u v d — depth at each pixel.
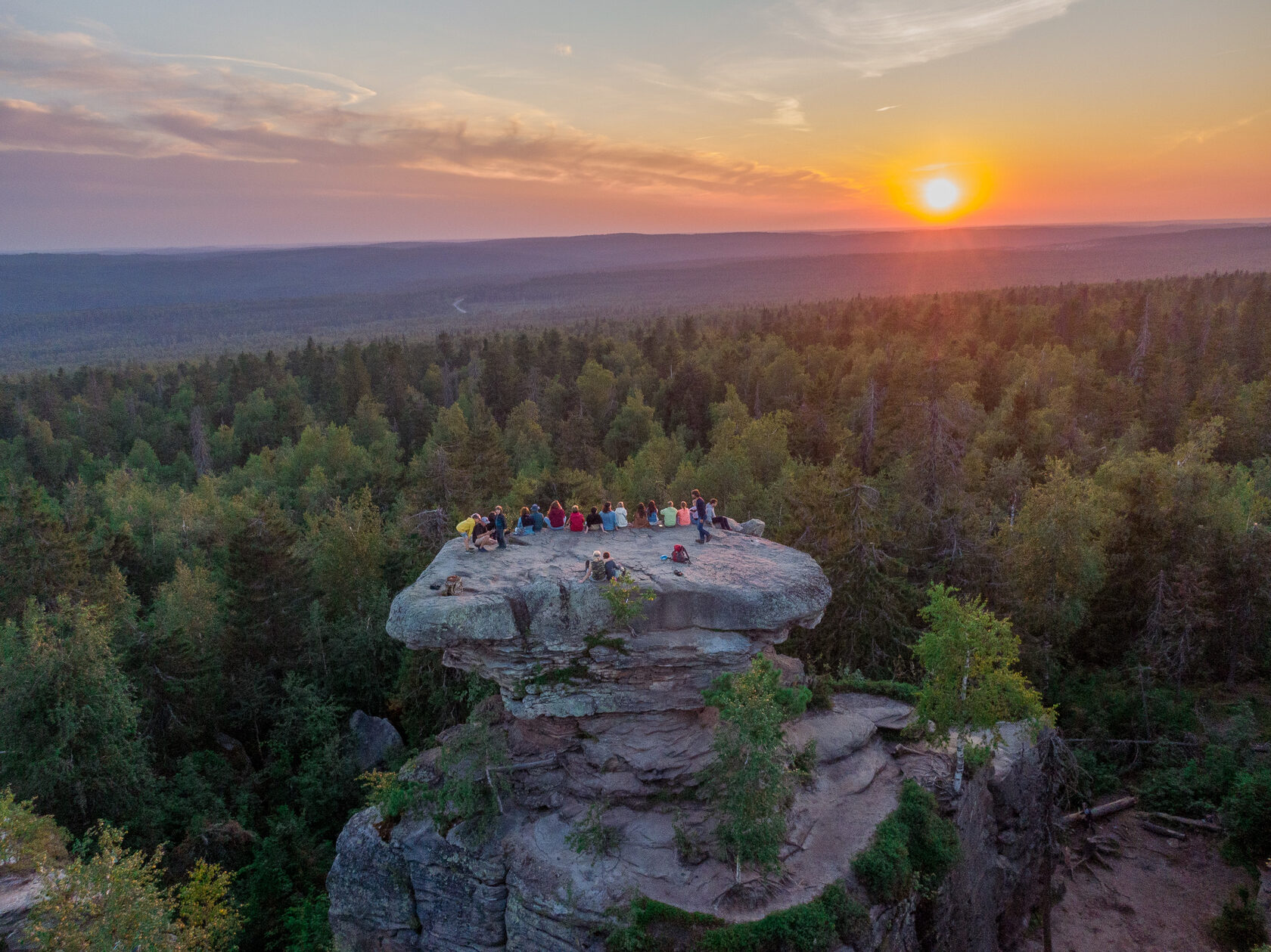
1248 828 27.59
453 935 21.30
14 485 79.38
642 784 21.69
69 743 29.45
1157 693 35.44
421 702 35.19
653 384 113.44
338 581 46.75
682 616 21.34
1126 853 29.53
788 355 105.62
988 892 24.70
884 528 38.06
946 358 87.38
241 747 38.34
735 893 18.97
